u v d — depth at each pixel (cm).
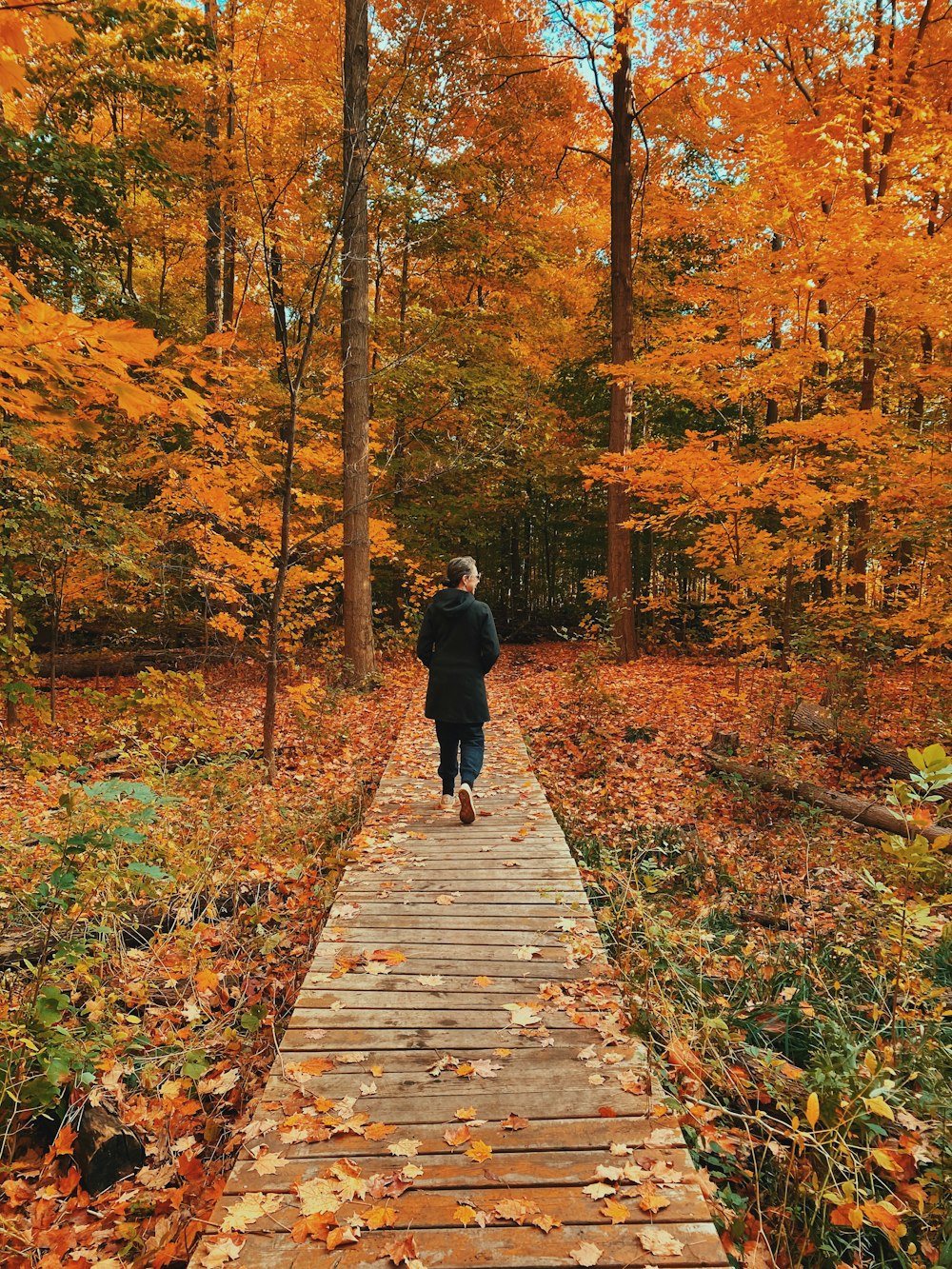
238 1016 349
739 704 832
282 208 1038
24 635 719
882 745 711
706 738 822
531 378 1480
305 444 1069
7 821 547
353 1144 223
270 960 393
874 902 425
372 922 370
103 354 215
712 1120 264
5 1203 259
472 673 510
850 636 891
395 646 1359
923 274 825
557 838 490
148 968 374
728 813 633
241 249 763
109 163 837
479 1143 219
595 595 1383
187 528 843
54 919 372
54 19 159
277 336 906
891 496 800
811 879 510
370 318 1377
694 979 349
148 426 826
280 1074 260
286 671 1312
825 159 935
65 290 865
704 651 1487
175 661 1385
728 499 902
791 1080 280
